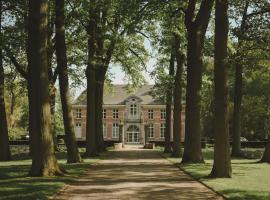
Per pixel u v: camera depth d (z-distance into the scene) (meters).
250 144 71.56
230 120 73.44
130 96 100.69
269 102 63.59
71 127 30.52
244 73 43.28
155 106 100.62
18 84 41.62
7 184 18.02
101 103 50.25
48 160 21.11
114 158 39.59
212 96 63.84
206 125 80.31
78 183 19.25
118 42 39.75
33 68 20.88
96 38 37.66
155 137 100.38
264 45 22.70
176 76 42.78
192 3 31.12
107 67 49.34
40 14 20.80
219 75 21.42
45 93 20.92
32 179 19.75
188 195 15.74
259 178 21.08
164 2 31.50
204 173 23.44
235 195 15.48
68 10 32.47
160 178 21.50
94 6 32.22
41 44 20.84
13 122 75.94
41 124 20.92
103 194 15.85
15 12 31.73
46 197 14.84
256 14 25.34
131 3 30.98
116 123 100.94
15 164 30.66
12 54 33.50
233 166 28.92
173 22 34.19
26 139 79.44
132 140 100.56
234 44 28.62
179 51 39.69
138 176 22.45
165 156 42.59
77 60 37.84
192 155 31.02
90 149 40.59
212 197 15.35
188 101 31.17
